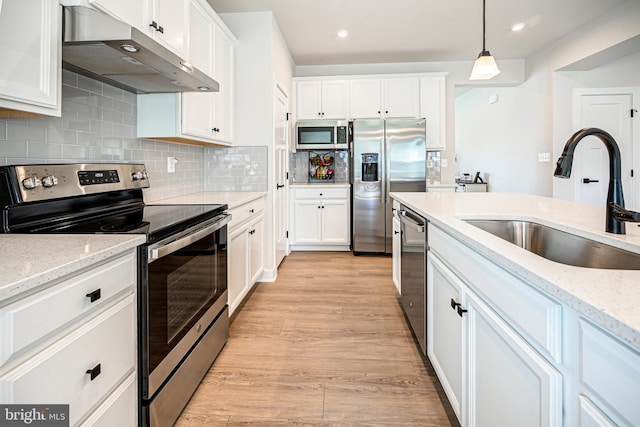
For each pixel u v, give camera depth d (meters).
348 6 3.19
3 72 0.98
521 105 4.93
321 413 1.48
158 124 2.11
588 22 3.62
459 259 1.25
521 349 0.79
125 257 1.07
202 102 2.40
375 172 4.27
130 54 1.40
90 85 1.74
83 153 1.69
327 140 4.38
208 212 1.76
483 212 1.61
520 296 0.80
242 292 2.44
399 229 2.54
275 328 2.28
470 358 1.14
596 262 1.09
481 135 6.36
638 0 3.14
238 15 3.19
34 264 0.77
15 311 0.67
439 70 4.77
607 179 4.23
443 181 4.82
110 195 1.73
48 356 0.76
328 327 2.29
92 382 0.91
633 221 1.01
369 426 1.41
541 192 4.55
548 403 0.68
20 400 0.69
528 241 1.51
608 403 0.53
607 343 0.53
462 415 1.22
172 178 2.57
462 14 3.40
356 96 4.45
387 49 4.29
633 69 4.18
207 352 1.74
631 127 4.16
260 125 3.18
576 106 4.16
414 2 3.15
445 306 1.44
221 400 1.56
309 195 4.33
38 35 1.10
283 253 3.99
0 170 1.17
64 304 0.80
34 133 1.41
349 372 1.78
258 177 3.19
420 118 4.38
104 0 1.38
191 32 2.21
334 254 4.29
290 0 3.03
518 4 3.22
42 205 1.31
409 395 1.60
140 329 1.16
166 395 1.30
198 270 1.60
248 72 3.18
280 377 1.74
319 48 4.23
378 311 2.55
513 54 4.58
